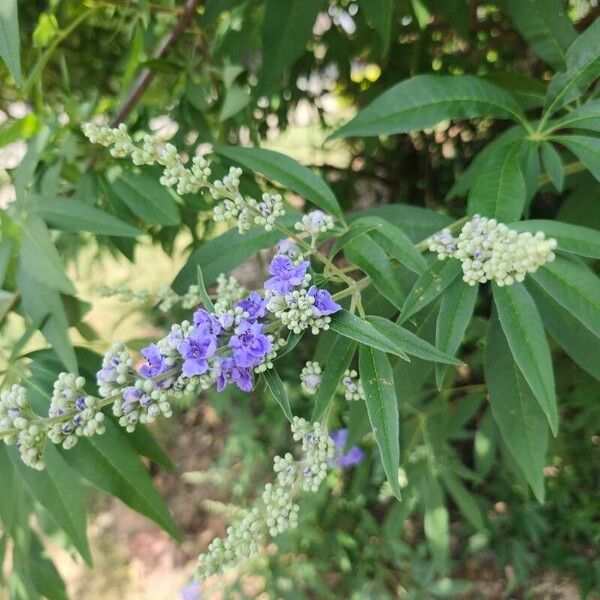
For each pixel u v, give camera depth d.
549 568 0.58
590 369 0.26
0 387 0.28
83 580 0.72
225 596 0.52
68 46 0.52
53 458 0.25
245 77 0.47
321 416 0.23
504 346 0.27
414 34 0.47
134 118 0.42
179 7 0.40
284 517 0.23
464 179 0.33
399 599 0.58
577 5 0.43
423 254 0.29
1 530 0.34
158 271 0.90
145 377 0.20
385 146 0.64
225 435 0.80
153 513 0.25
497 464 0.55
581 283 0.22
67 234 0.43
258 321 0.22
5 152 0.41
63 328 0.27
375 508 0.65
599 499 0.54
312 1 0.33
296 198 0.60
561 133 0.36
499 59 0.50
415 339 0.22
